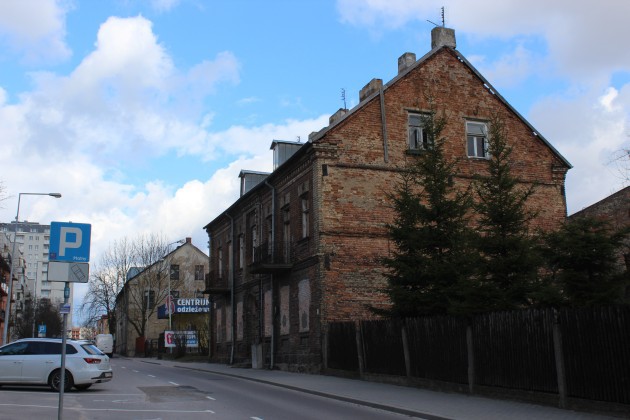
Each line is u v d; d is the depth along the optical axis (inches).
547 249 608.1
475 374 607.5
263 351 1181.7
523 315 544.7
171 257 2664.9
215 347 1603.1
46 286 6510.8
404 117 1017.5
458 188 861.8
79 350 704.4
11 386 722.8
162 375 1036.5
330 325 917.2
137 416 491.2
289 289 1067.3
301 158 1024.2
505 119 1071.0
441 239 730.2
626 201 1045.8
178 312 2356.1
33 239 6614.2
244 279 1357.0
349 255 949.8
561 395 491.5
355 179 973.2
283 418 484.4
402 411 519.2
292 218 1069.8
